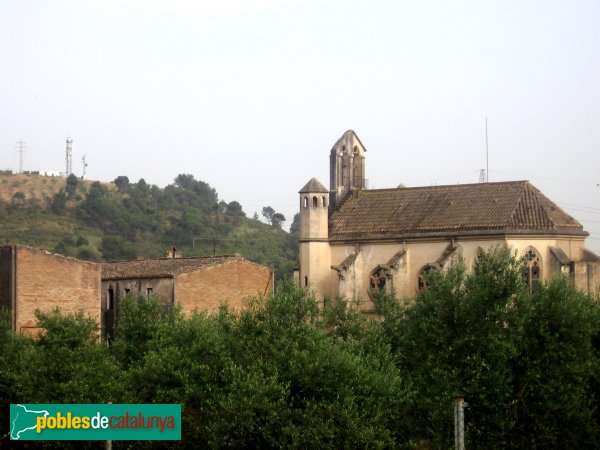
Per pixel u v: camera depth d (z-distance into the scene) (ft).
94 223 637.71
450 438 193.88
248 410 184.24
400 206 306.35
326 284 305.12
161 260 310.86
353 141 327.26
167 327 217.15
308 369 189.78
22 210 642.63
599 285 270.67
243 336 202.69
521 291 206.49
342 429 184.24
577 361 203.31
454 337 205.46
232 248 603.26
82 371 200.75
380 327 218.79
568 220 285.64
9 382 201.57
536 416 198.59
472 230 280.72
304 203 306.14
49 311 261.65
